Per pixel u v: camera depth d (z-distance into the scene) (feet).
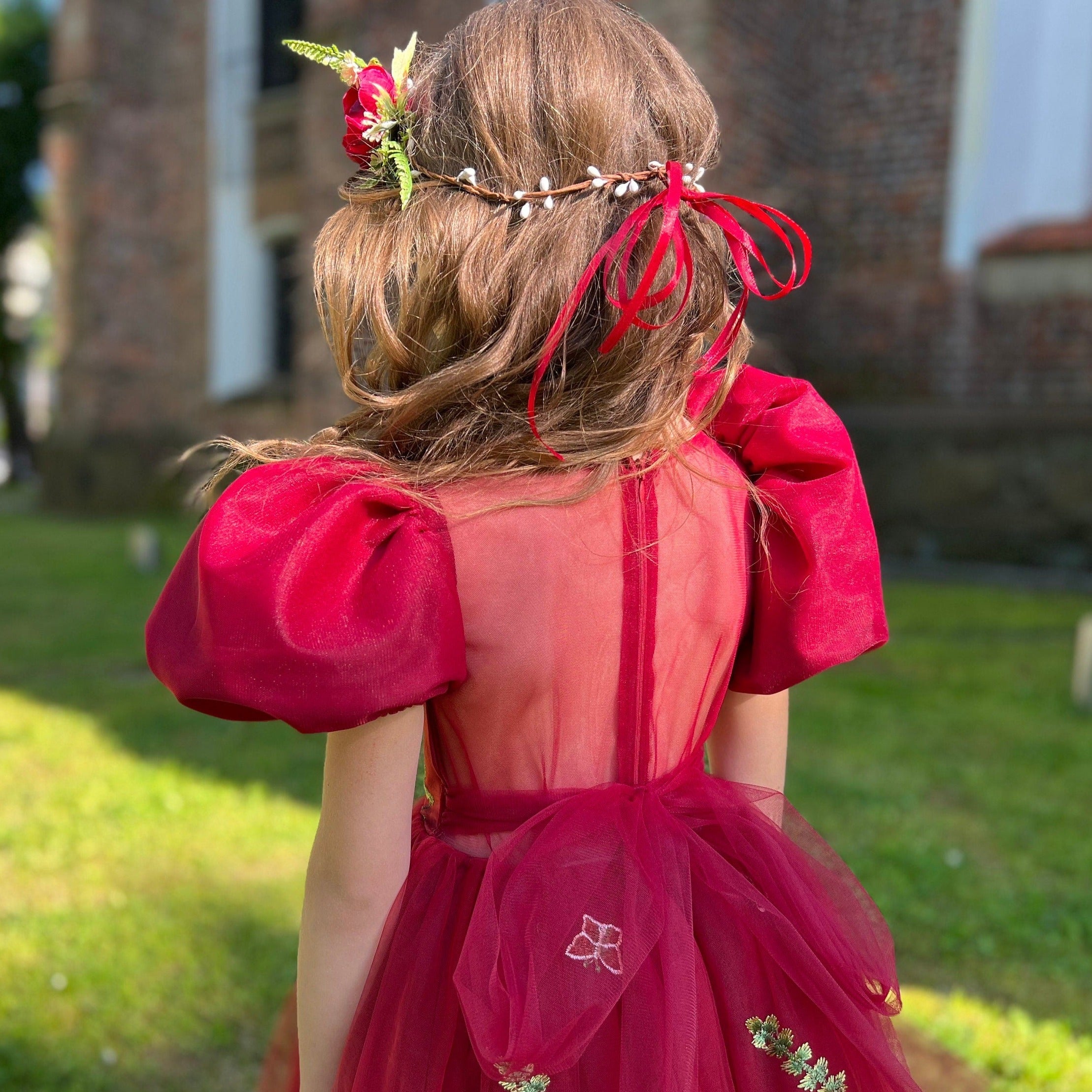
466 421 2.73
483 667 2.72
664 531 2.87
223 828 10.27
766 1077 2.87
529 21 2.84
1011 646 17.62
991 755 12.46
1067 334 23.00
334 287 2.86
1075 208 22.76
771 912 2.93
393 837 2.74
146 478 38.09
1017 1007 7.45
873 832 10.16
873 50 24.32
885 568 24.61
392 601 2.52
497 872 2.76
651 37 2.99
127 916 8.58
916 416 24.79
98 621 20.25
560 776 2.87
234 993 7.58
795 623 3.02
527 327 2.67
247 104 34.55
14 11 60.90
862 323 25.18
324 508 2.56
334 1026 2.80
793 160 23.93
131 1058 6.87
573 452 2.71
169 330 37.29
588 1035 2.56
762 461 3.17
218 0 34.63
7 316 70.74
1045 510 23.53
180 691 2.48
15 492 60.39
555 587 2.71
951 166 23.81
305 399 30.14
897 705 14.42
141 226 37.27
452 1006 2.77
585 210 2.69
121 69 36.63
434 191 2.76
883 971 3.23
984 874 9.34
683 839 2.92
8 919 8.47
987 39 23.06
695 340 2.93
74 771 11.89
